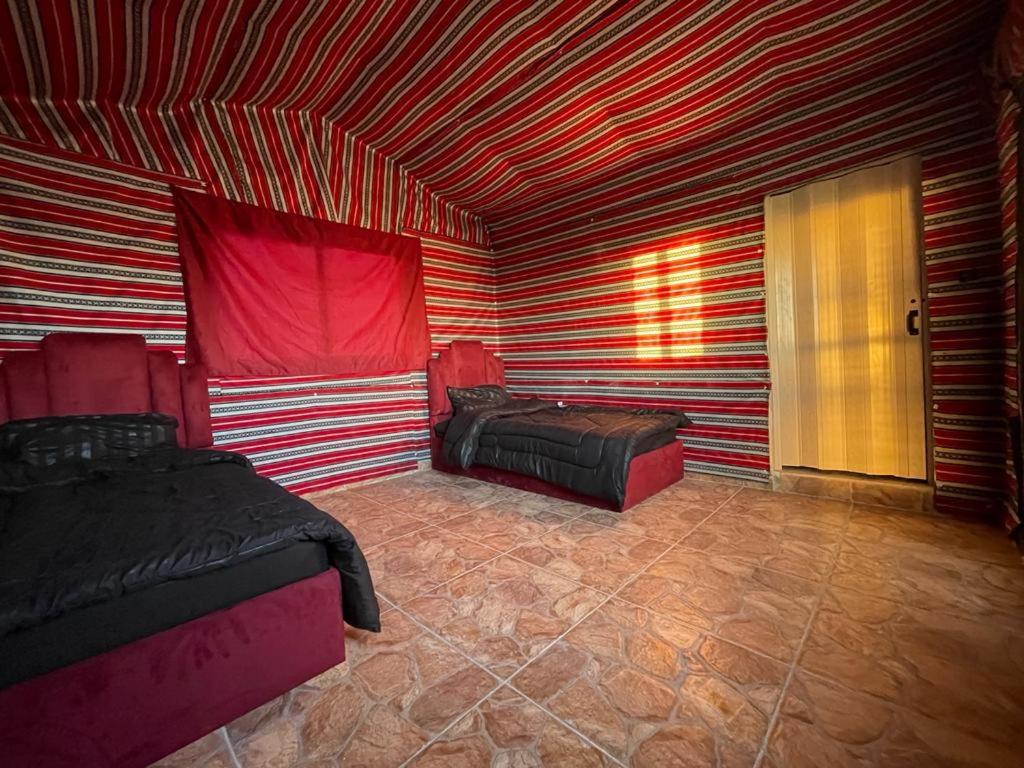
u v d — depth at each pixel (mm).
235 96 3000
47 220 2488
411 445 4195
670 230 3633
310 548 1448
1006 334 2209
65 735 1022
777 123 3006
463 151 3672
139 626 1139
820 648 1511
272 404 3322
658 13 2248
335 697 1383
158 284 2844
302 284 3439
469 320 4777
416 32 2453
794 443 3115
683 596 1863
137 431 2416
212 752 1202
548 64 2652
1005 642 1484
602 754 1154
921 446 2645
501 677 1445
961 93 2371
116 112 2697
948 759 1091
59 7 1990
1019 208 1791
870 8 2096
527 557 2291
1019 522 2051
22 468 1937
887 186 2658
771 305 3133
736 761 1118
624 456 2799
